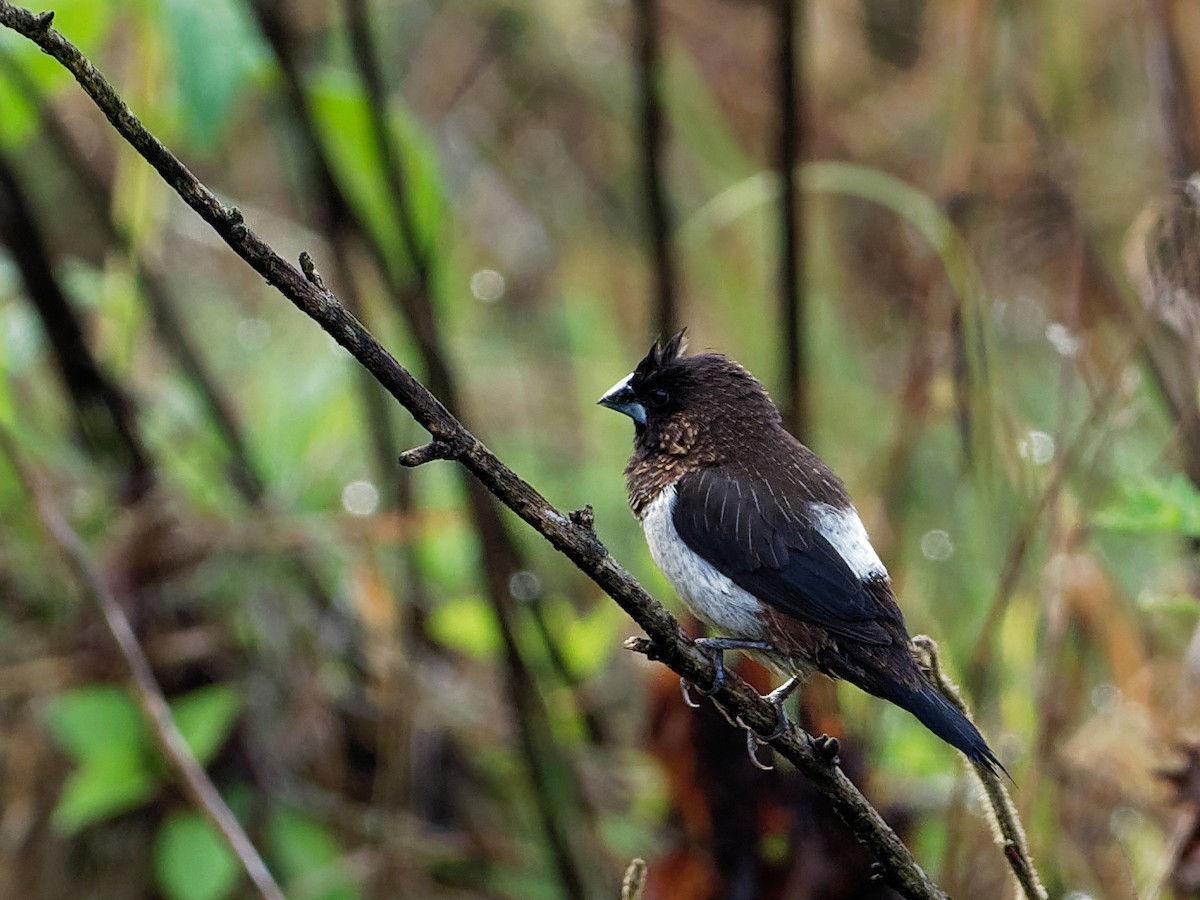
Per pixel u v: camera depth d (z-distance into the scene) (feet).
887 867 20.02
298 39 32.53
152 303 35.40
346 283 31.89
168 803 31.89
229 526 34.47
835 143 46.42
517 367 45.91
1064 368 32.99
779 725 19.62
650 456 27.22
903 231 45.60
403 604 33.99
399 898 33.24
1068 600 30.86
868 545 25.52
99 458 35.06
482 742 35.65
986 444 32.68
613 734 37.09
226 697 32.40
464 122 51.11
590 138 51.67
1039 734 28.35
